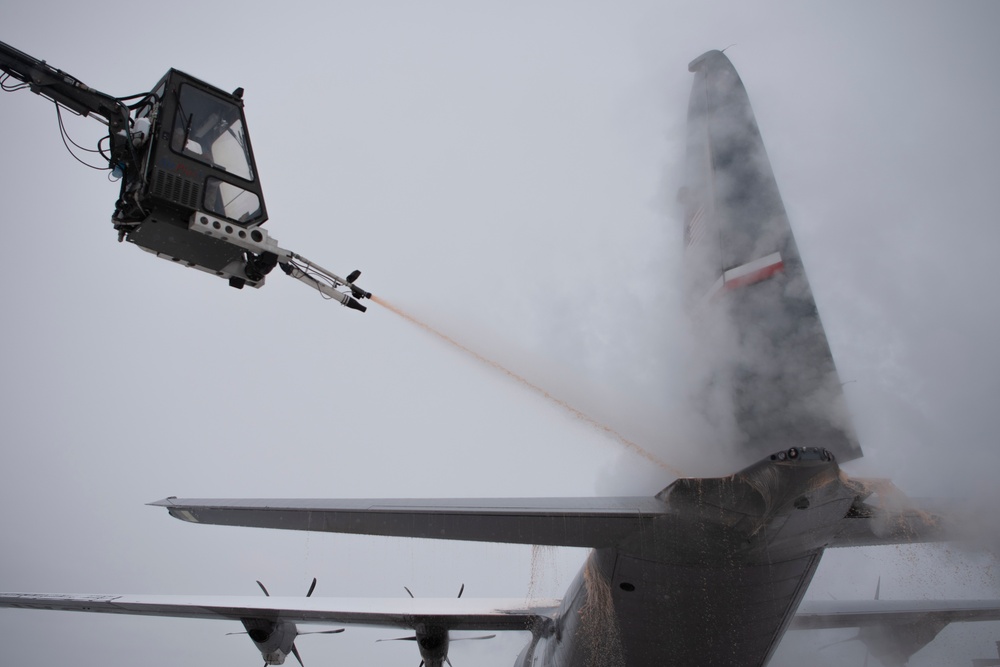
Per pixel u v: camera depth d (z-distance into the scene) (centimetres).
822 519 791
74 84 848
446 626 1345
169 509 791
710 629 947
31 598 1377
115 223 857
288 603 1362
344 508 767
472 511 769
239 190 867
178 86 850
